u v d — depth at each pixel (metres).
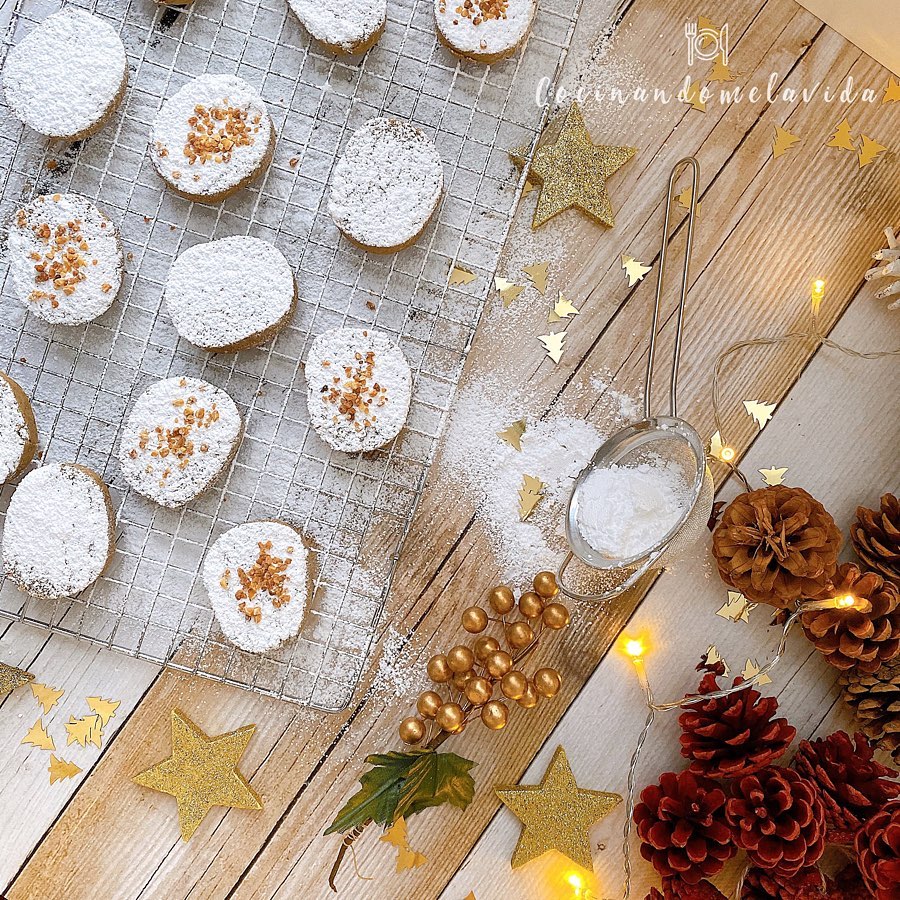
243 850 0.64
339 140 0.63
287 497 0.63
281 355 0.63
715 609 0.64
